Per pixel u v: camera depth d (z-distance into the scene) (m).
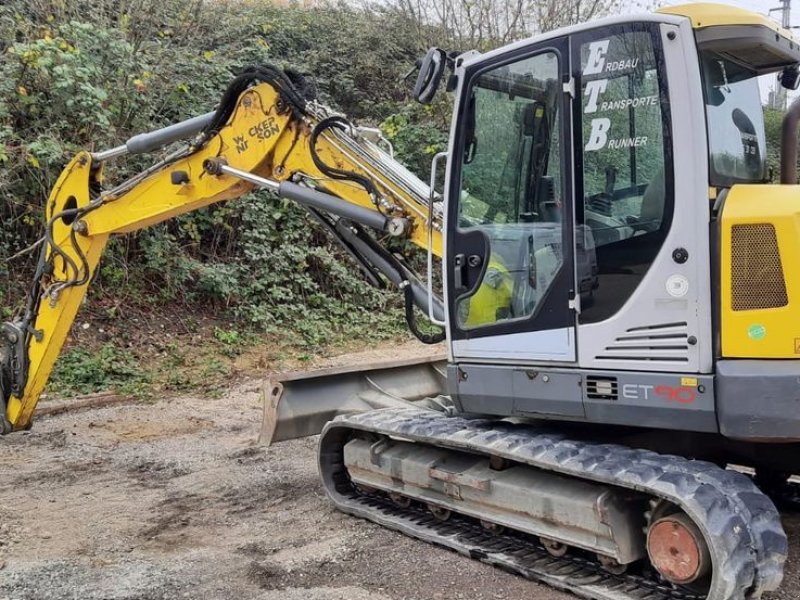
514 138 4.21
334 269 12.35
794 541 4.50
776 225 3.43
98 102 9.70
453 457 4.63
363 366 5.72
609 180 3.85
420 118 14.24
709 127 3.71
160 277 10.93
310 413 5.38
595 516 3.77
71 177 6.21
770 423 3.40
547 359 4.05
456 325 4.46
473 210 4.38
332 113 5.16
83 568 4.30
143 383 8.95
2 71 9.73
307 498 5.48
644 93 3.74
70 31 10.11
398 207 4.83
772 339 3.44
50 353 6.30
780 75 4.35
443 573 4.15
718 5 3.76
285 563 4.33
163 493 5.62
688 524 3.45
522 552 4.24
